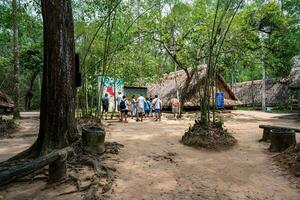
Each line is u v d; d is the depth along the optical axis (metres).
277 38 24.97
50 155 5.71
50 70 7.59
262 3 21.48
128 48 20.83
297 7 23.86
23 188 5.78
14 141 11.10
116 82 22.81
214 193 5.85
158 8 19.94
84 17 15.85
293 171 7.02
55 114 7.55
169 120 19.23
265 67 26.67
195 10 19.12
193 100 25.45
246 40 20.20
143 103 18.41
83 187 5.73
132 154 8.63
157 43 23.66
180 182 6.45
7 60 24.58
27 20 17.20
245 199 5.57
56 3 7.52
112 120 18.64
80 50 16.69
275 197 5.68
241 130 14.27
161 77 28.28
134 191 5.83
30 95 36.41
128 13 16.44
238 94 42.38
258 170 7.41
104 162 7.52
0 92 26.23
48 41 7.58
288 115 23.59
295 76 23.42
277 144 9.32
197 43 18.92
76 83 8.12
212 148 9.65
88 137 8.06
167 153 8.96
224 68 22.06
